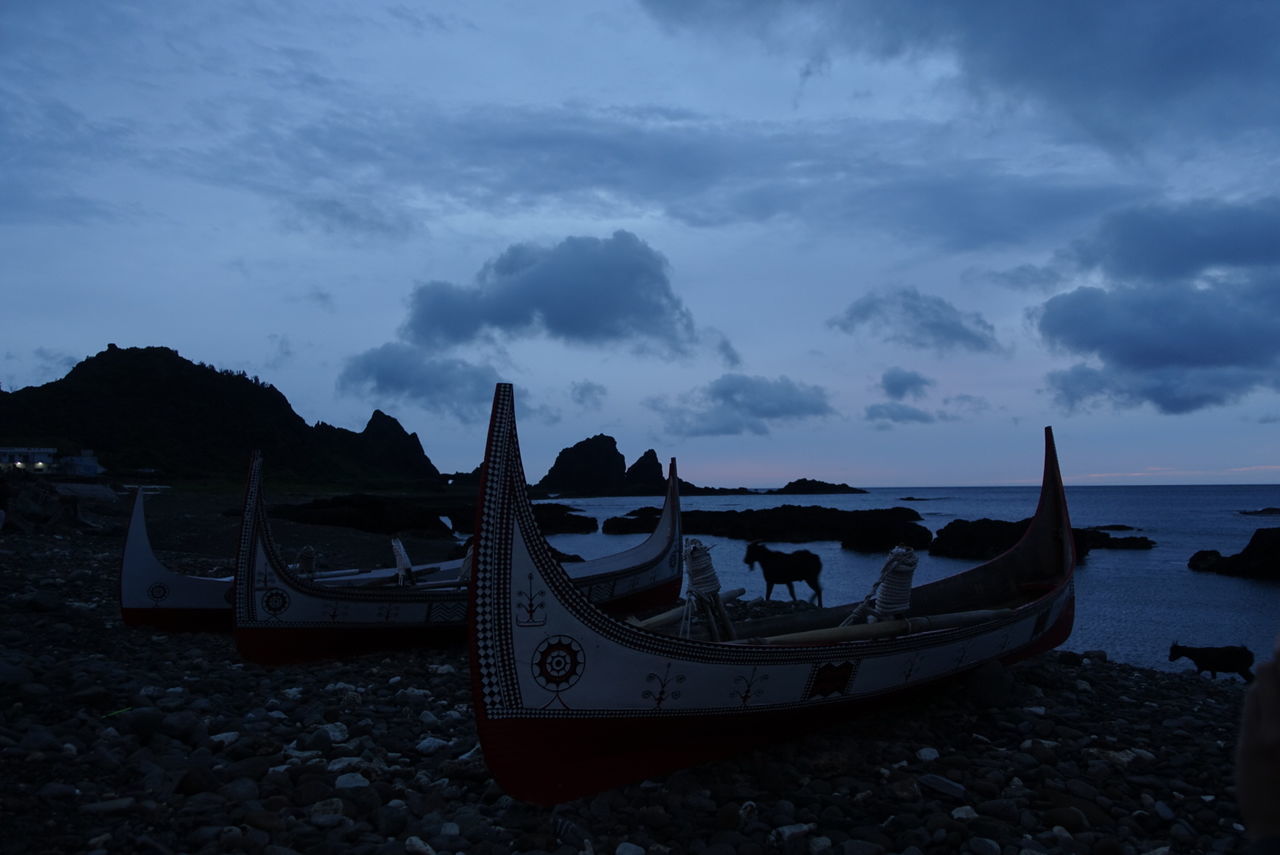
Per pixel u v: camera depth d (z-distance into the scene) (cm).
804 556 1719
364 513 4628
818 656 658
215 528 3212
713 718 610
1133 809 588
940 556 3428
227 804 524
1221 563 2900
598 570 1435
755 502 13612
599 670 558
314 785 554
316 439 16162
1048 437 1144
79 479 7119
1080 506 11838
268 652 988
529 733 539
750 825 527
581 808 552
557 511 6438
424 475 17812
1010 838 526
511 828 523
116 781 545
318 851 468
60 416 12400
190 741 652
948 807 576
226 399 14738
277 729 702
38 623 1131
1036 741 704
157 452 12519
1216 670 1200
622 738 575
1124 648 1612
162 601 1186
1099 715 820
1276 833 139
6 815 470
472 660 525
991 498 15538
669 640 577
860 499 15288
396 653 1080
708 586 712
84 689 718
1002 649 884
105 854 441
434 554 2716
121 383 13838
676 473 1667
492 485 537
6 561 1714
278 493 9912
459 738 708
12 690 709
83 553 2002
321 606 1022
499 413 547
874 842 509
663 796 575
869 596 791
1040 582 1080
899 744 695
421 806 551
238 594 970
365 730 717
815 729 704
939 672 785
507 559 536
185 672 933
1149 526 6562
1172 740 753
